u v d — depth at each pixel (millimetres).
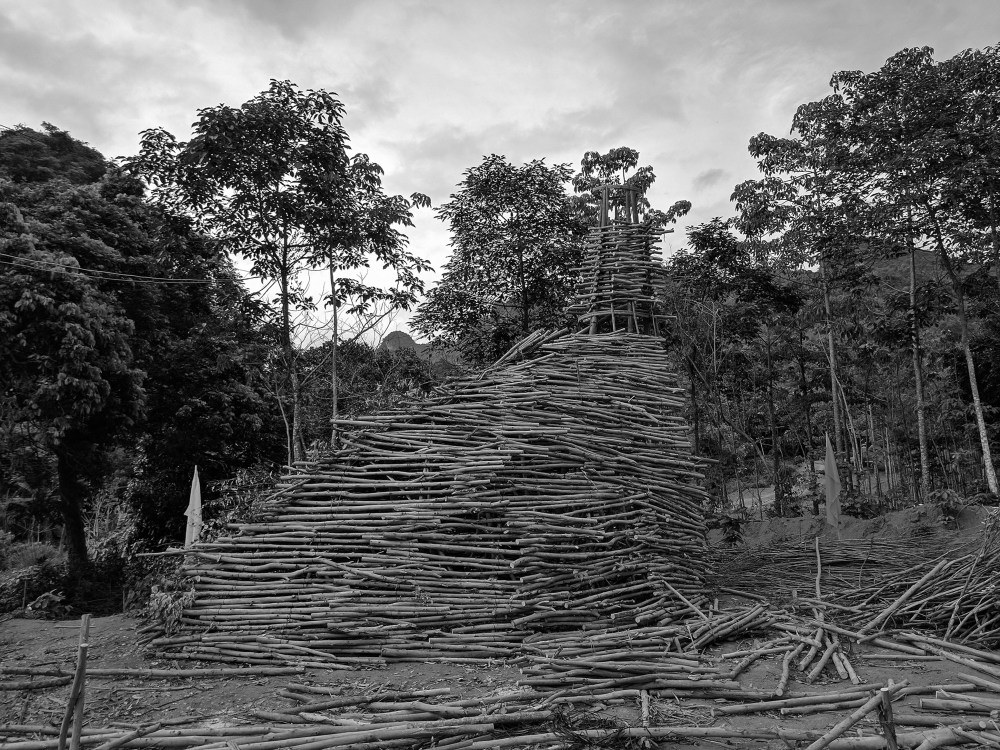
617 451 6977
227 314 11664
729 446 17047
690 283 14391
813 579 7465
